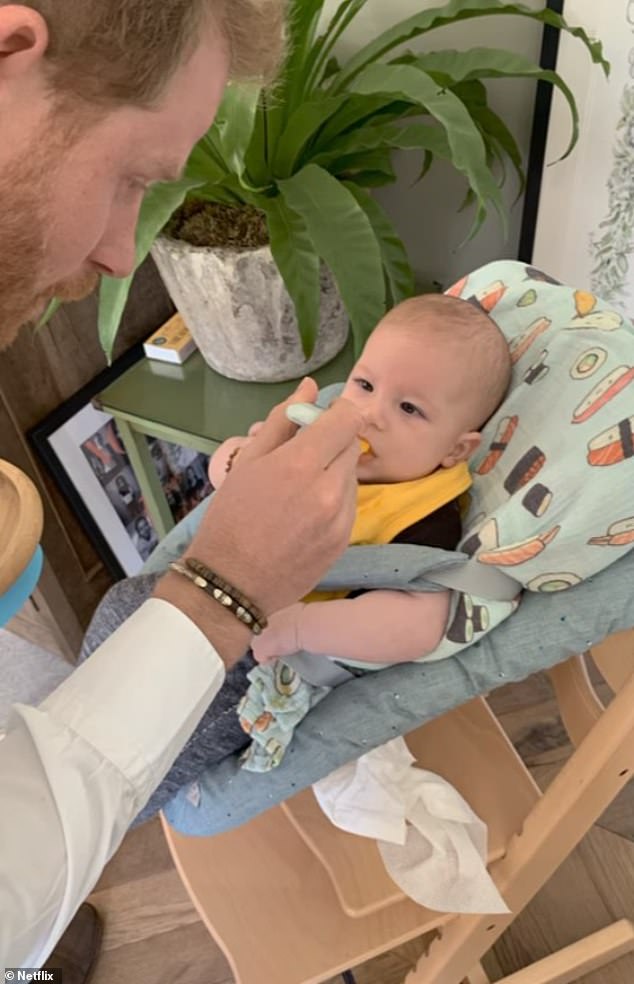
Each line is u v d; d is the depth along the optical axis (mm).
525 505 689
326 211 894
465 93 1034
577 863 1230
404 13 1090
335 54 1169
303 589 573
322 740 738
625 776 734
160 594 540
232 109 784
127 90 441
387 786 822
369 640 718
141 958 1217
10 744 492
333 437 576
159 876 1286
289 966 819
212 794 785
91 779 485
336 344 1162
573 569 674
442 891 786
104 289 913
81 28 409
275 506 545
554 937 1174
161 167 505
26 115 428
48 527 1306
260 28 516
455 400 769
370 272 879
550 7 980
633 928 1137
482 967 1160
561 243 1159
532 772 1308
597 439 682
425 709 718
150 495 1350
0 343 556
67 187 459
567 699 926
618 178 1051
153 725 506
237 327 1070
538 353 773
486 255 1296
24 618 1431
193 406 1176
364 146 1008
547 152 1088
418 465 786
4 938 453
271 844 894
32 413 1239
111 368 1327
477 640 710
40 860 465
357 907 827
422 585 716
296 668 763
